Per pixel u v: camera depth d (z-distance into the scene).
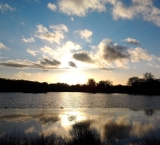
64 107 43.16
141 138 16.16
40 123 22.91
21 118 26.33
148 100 69.81
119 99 74.56
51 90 183.50
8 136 15.80
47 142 12.67
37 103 50.44
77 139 13.03
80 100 66.56
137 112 35.09
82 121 24.88
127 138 16.16
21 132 18.06
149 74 142.75
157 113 33.75
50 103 51.75
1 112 32.38
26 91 136.75
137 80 146.62
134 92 147.25
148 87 141.38
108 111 36.47
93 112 34.72
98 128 20.55
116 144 14.41
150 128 20.61
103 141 14.95
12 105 44.22
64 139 14.62
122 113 33.59
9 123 22.52
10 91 142.12
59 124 22.52
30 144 12.27
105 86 169.62
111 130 19.48
